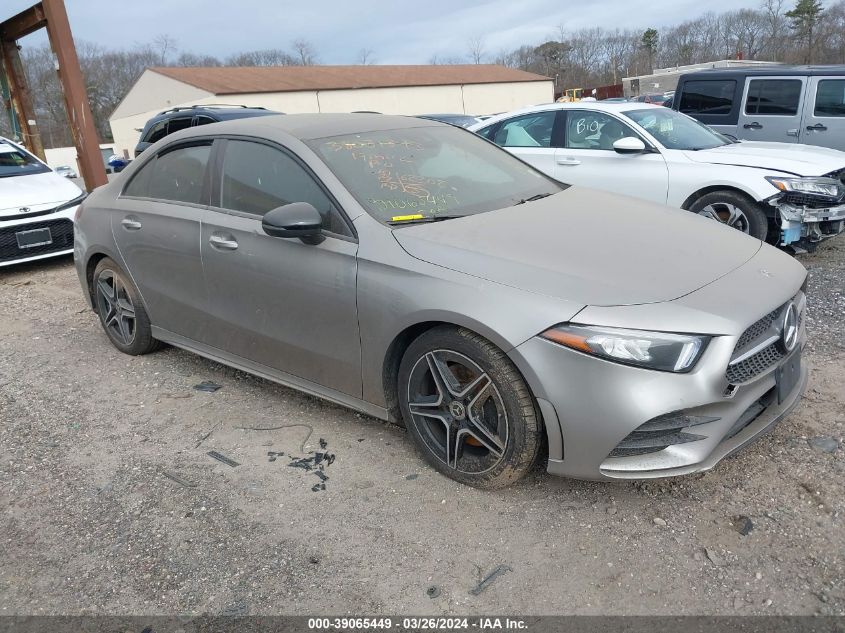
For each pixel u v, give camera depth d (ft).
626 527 8.73
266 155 11.75
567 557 8.29
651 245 9.73
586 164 22.85
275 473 10.46
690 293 8.50
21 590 8.36
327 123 12.42
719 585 7.70
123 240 14.17
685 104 32.24
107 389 13.93
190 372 14.53
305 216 9.98
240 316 12.02
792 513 8.76
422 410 9.90
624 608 7.48
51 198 24.99
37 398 13.74
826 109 27.94
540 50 253.65
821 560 7.95
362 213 10.29
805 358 13.15
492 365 8.75
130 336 15.38
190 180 13.05
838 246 22.27
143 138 37.99
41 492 10.41
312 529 9.10
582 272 8.80
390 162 11.60
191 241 12.52
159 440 11.71
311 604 7.82
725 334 8.04
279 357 11.68
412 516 9.23
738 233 10.87
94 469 10.94
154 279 13.71
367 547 8.69
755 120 29.84
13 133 43.42
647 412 7.98
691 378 7.98
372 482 10.06
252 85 144.36
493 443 9.18
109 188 15.28
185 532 9.21
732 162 20.22
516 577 8.02
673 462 8.26
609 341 8.00
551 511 9.14
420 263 9.42
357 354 10.32
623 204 11.82
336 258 10.25
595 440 8.29
